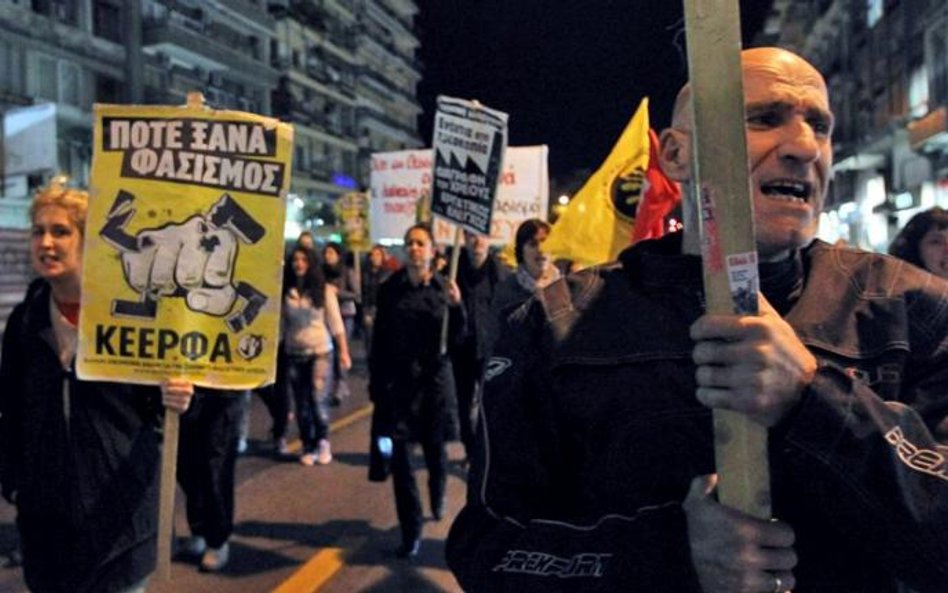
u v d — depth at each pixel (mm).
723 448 1328
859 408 1325
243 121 3434
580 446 1584
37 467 3127
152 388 3385
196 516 5520
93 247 3242
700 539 1339
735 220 1277
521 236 6215
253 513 6672
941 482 1326
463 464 8289
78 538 3090
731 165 1274
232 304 3393
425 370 5891
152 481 3244
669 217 5867
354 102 65750
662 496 1487
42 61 31500
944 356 1532
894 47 28703
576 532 1495
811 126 1568
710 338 1305
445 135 7324
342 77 63812
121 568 3127
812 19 41125
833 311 1549
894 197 28578
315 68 58812
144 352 3254
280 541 6016
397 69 77938
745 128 1273
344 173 64500
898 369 1498
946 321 1552
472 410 7754
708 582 1339
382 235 12742
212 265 3379
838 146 35156
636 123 7039
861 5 32750
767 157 1510
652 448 1497
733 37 1269
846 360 1503
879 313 1539
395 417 5762
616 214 7008
